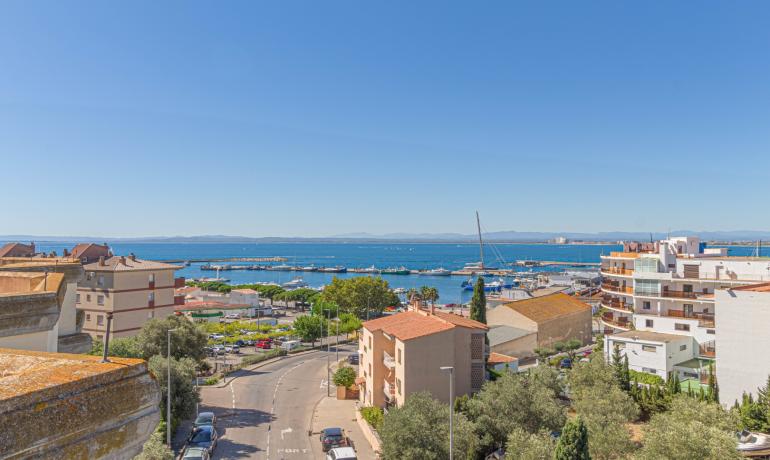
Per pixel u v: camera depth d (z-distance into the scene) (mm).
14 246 92062
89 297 76688
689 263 66688
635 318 68625
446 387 45844
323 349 91312
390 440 34188
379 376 51344
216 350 86312
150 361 45406
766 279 60938
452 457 31562
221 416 51969
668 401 44438
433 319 50688
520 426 37188
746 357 43781
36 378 4031
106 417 4312
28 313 6637
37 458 3707
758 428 37469
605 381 45656
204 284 189375
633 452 33438
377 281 118375
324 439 42281
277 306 160500
